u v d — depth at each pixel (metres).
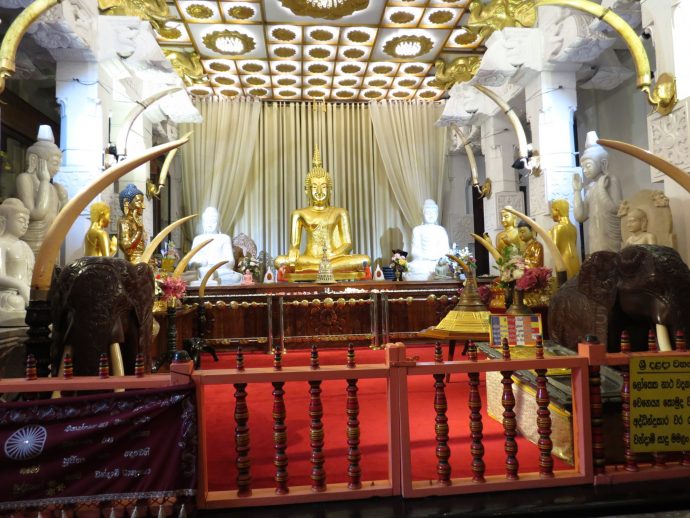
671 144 4.50
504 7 7.03
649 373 2.41
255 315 6.68
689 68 4.39
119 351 2.84
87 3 5.62
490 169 8.75
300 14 7.59
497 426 3.45
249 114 10.70
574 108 6.65
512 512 2.19
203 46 8.62
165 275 5.05
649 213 4.63
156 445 2.12
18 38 3.92
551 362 2.40
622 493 2.31
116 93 7.24
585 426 2.40
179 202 10.68
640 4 5.21
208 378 2.22
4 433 2.06
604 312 3.43
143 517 2.10
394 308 6.91
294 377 2.28
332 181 10.42
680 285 3.04
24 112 7.37
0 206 4.33
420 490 2.30
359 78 9.93
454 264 8.25
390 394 2.33
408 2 7.34
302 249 10.74
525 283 4.86
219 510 2.20
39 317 2.77
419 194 10.80
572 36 5.93
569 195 6.62
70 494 2.08
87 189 2.93
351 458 2.33
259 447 3.08
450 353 4.91
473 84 7.01
